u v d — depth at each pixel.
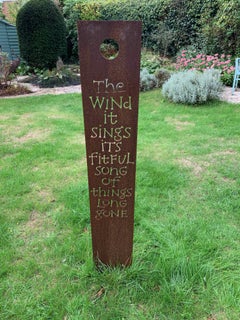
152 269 1.58
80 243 1.79
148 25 8.30
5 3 13.04
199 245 1.73
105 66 1.13
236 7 5.79
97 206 1.43
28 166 2.88
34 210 2.18
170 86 5.12
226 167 2.73
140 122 4.18
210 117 4.22
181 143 3.37
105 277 1.52
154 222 1.96
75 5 9.45
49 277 1.56
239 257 1.65
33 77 8.27
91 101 1.19
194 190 2.37
